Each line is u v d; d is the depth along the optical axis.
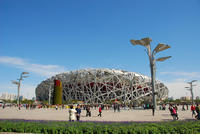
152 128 9.67
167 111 35.38
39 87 102.44
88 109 23.27
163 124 11.82
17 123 11.34
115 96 79.06
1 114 26.00
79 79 81.75
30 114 27.00
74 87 84.12
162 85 91.25
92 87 81.81
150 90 83.94
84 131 9.62
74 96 85.44
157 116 23.39
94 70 82.19
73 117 14.14
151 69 41.03
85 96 81.31
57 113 30.09
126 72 84.50
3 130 9.97
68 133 9.34
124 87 80.00
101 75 81.38
